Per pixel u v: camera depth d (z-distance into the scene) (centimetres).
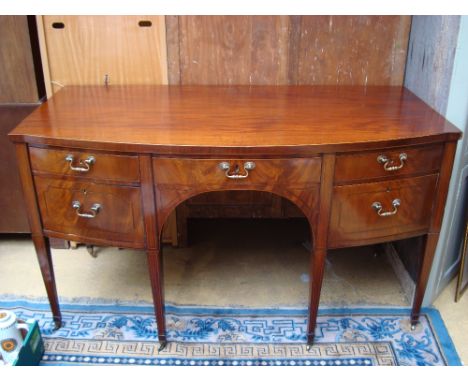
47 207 145
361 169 134
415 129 139
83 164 134
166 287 189
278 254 212
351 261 206
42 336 165
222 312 177
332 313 176
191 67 188
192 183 133
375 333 167
